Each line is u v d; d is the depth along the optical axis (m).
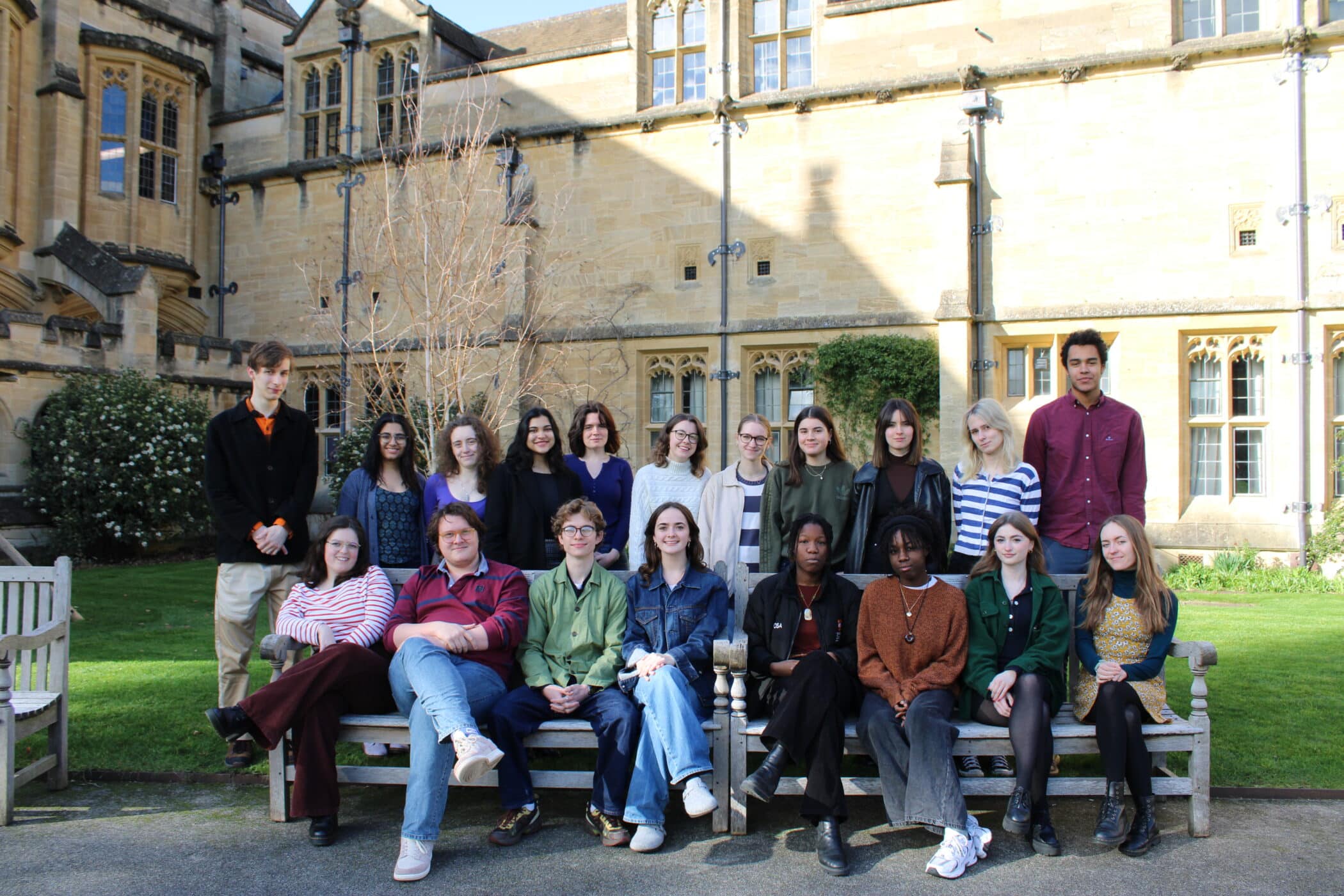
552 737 4.08
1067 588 4.55
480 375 13.32
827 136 14.80
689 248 15.53
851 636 4.33
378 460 5.36
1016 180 13.88
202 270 18.88
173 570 12.94
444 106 17.00
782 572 4.62
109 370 14.69
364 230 16.75
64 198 16.50
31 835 3.95
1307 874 3.54
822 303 14.78
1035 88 13.80
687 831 4.05
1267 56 12.80
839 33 14.84
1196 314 12.97
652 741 3.88
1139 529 4.22
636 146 15.84
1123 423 5.02
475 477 5.41
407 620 4.46
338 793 3.95
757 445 5.31
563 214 16.20
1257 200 12.86
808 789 3.76
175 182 18.23
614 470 5.80
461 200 12.88
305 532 5.27
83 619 9.12
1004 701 3.96
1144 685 4.07
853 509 5.05
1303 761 4.67
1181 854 3.74
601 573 4.51
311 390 18.14
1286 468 12.66
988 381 13.83
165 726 5.36
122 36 17.12
